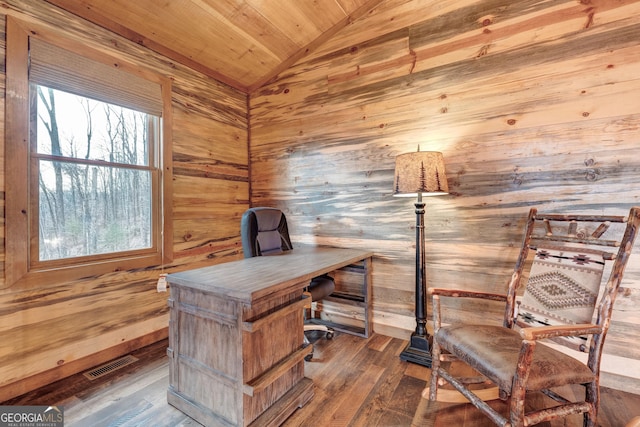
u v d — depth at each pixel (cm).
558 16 189
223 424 139
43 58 179
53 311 186
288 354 161
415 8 236
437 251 230
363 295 260
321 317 288
